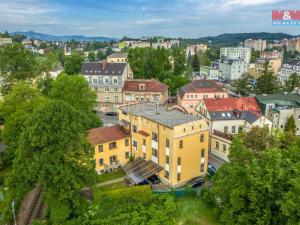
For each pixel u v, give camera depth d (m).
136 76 109.44
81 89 64.25
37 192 42.94
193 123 45.75
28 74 76.88
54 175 32.72
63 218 34.00
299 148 33.88
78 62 108.94
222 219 32.97
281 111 63.59
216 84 85.75
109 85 88.19
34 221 34.91
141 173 46.47
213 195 39.25
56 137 33.94
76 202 34.94
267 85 99.81
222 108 61.69
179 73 121.44
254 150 38.03
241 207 30.81
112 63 91.62
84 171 35.44
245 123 59.84
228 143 54.44
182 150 45.25
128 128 52.84
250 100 67.12
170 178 45.62
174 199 41.38
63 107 35.56
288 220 26.84
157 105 57.62
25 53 77.25
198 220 37.44
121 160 51.72
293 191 26.75
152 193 41.88
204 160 49.25
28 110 51.03
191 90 81.69
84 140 35.75
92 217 36.81
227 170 33.88
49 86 79.81
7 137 50.38
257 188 29.38
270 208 29.47
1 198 40.81
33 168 32.56
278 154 29.59
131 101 88.00
